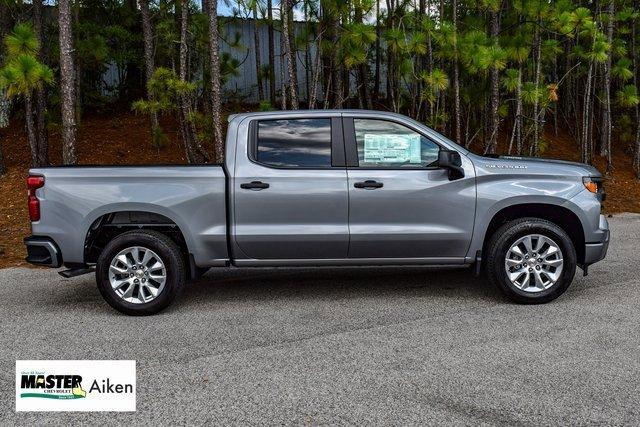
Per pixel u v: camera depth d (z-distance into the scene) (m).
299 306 5.55
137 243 5.33
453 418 3.22
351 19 10.76
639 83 18.05
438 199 5.46
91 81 15.95
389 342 4.47
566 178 5.52
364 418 3.24
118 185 5.37
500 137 16.61
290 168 5.46
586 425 3.13
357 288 6.20
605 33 15.27
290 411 3.35
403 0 12.50
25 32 8.79
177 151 13.62
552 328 4.73
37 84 8.80
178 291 5.39
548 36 14.30
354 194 5.42
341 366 4.00
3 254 8.04
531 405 3.37
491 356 4.13
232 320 5.15
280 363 4.08
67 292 6.26
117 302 5.32
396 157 5.55
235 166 5.45
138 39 14.91
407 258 5.57
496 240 5.46
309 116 5.58
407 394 3.54
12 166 12.64
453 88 13.26
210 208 5.42
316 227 5.44
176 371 3.98
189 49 12.89
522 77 14.54
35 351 4.42
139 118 15.86
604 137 16.59
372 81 17.36
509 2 12.91
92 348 4.47
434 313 5.23
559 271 5.43
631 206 12.17
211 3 10.03
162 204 5.36
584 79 17.62
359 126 5.57
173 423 3.24
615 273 6.58
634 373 3.80
